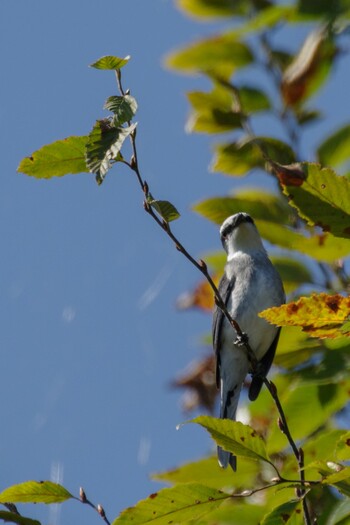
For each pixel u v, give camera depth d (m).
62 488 7.62
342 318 6.62
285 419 8.32
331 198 6.96
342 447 7.34
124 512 7.14
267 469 8.97
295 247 8.04
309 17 8.62
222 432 7.17
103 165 7.07
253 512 8.73
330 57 9.46
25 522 7.24
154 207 7.68
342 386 8.71
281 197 10.19
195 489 7.12
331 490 8.45
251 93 10.55
